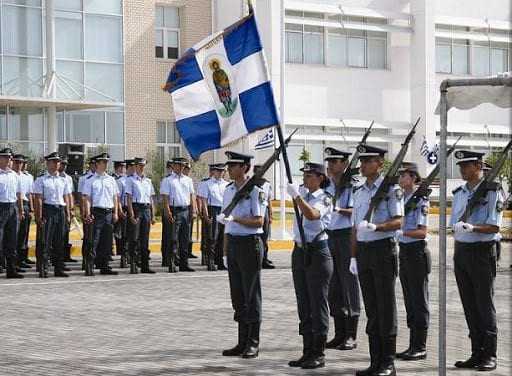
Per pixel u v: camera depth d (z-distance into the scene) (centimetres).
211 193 1956
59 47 3303
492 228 955
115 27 3450
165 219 1947
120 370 960
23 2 3194
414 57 4278
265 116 990
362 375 922
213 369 964
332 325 1270
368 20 4209
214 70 1008
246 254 1020
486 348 970
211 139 1013
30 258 2202
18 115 3228
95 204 1842
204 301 1482
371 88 4231
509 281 1777
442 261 778
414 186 1064
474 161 983
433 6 4253
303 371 955
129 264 1970
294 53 4041
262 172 1021
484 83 770
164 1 3688
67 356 1035
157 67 3650
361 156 945
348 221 1088
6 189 1775
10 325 1245
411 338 1035
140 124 3594
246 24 994
